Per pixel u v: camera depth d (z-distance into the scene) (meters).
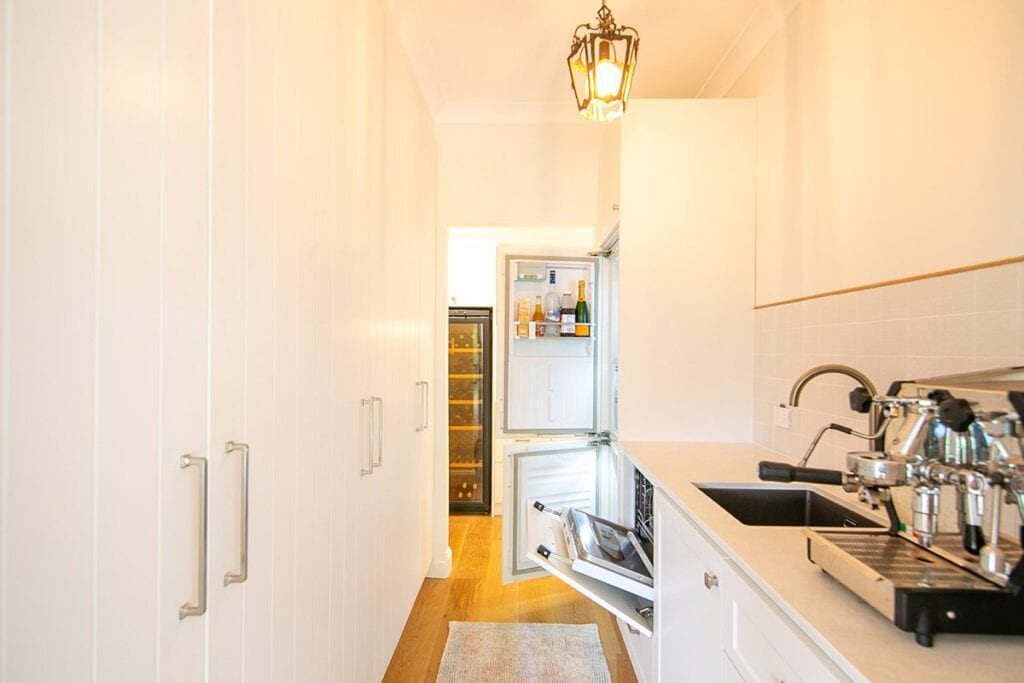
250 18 0.86
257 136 0.88
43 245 0.50
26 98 0.48
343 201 1.31
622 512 2.36
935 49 1.13
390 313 1.78
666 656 1.45
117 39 0.58
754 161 2.02
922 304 1.17
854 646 0.64
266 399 0.92
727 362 2.02
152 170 0.63
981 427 0.71
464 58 2.27
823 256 1.56
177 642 0.68
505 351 2.94
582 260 3.01
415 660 2.00
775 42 1.86
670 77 2.37
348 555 1.36
